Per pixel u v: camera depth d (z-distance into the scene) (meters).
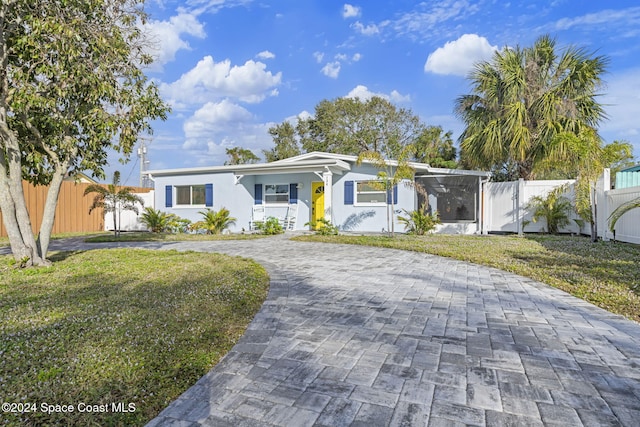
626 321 3.90
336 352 3.17
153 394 2.48
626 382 2.62
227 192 16.30
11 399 2.32
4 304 4.41
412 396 2.45
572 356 3.06
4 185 6.76
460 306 4.50
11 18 6.34
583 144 9.96
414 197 14.37
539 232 14.02
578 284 5.42
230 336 3.54
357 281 5.90
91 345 3.14
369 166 14.85
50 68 6.01
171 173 17.42
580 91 13.23
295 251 9.52
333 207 15.63
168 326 3.63
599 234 11.20
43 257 7.30
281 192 16.97
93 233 15.86
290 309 4.40
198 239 12.90
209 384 2.64
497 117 14.02
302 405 2.36
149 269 6.65
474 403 2.36
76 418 2.19
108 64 6.59
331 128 30.59
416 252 9.23
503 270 6.77
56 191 7.48
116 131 6.71
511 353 3.12
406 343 3.35
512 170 17.31
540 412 2.26
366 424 2.14
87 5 6.45
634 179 11.77
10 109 6.50
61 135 7.13
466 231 14.67
